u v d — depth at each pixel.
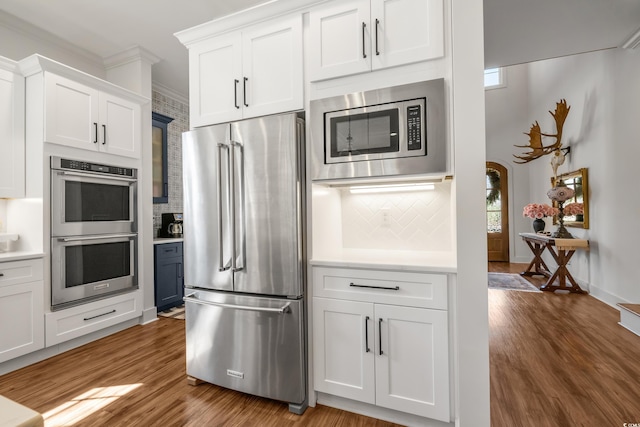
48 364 2.43
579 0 2.58
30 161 2.58
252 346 1.93
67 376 2.25
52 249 2.55
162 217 4.35
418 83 1.63
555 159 4.96
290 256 1.83
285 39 1.95
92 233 2.84
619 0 2.58
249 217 1.92
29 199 2.58
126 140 3.15
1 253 2.46
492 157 6.95
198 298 2.09
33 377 2.23
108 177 2.97
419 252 2.15
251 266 1.92
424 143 1.62
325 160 1.84
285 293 1.84
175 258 3.89
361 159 1.75
